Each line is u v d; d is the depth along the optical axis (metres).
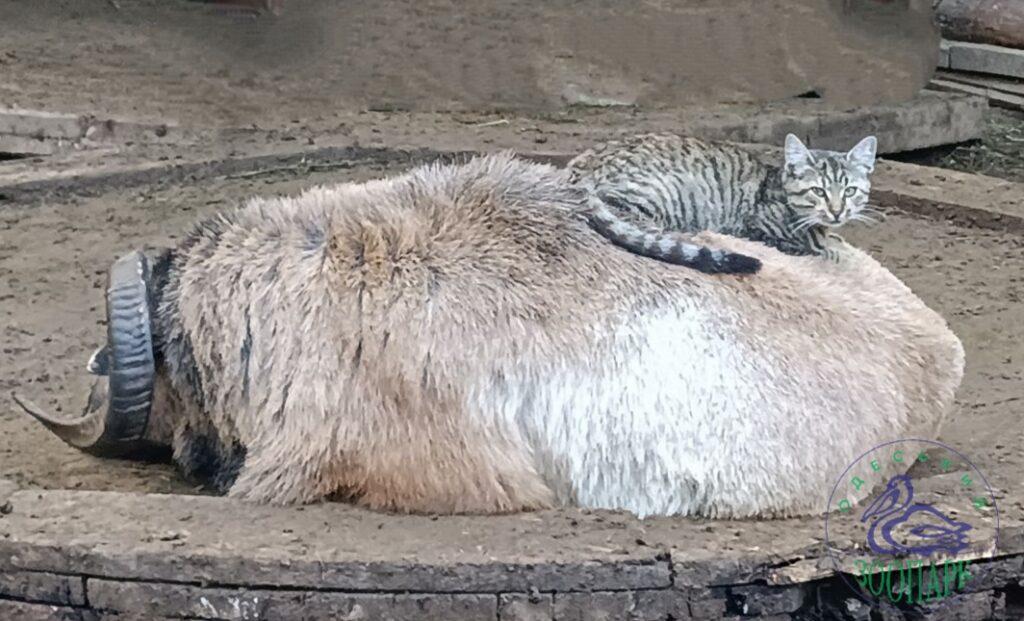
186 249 4.45
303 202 4.45
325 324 4.14
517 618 3.89
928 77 11.53
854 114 10.57
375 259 4.17
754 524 4.12
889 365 4.30
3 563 3.99
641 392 4.08
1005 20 11.77
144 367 4.29
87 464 4.79
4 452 4.95
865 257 5.15
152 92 10.67
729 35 11.06
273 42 11.23
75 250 7.76
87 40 11.72
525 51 10.98
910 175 9.10
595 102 11.09
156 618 3.95
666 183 5.08
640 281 4.17
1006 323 6.62
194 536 4.00
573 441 4.11
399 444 4.09
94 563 3.94
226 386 4.29
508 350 4.06
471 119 10.66
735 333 4.14
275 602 3.89
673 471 4.11
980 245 8.05
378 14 10.98
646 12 10.95
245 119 10.36
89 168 9.03
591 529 4.04
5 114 9.88
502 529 4.04
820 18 11.09
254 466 4.23
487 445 4.09
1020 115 11.34
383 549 3.91
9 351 6.14
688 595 3.91
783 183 5.18
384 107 10.99
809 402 4.14
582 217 4.30
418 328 4.08
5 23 12.17
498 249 4.19
